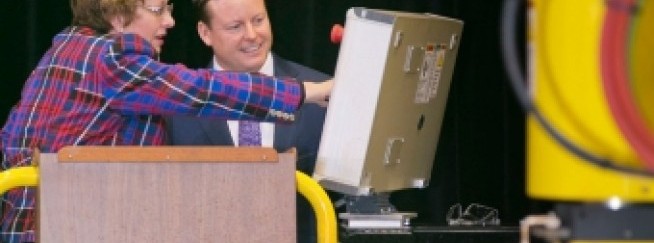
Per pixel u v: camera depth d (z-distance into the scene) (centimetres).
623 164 253
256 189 463
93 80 526
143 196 458
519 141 802
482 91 805
